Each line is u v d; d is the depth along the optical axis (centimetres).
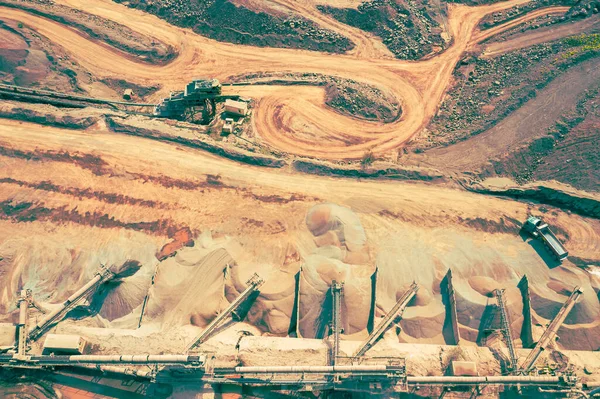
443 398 4100
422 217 5166
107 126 6078
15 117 6075
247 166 5691
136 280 4725
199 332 4434
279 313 4575
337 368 3925
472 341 4419
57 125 6044
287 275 4778
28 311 4550
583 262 4791
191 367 3922
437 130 6144
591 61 6012
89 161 5672
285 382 4038
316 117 6272
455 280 4688
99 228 5112
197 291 4669
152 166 5647
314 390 4141
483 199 5306
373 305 4569
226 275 4769
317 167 5609
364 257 4881
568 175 5291
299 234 5062
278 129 6138
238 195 5391
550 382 3878
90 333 4444
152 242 5016
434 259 4850
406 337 4431
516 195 5306
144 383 4219
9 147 5750
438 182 5453
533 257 4847
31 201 5291
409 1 7519
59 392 4184
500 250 4903
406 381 3931
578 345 4369
